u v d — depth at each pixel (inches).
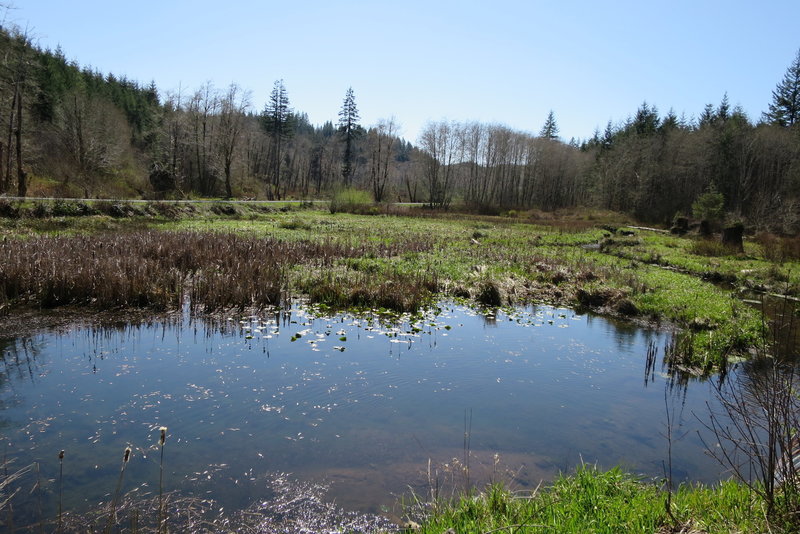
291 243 788.6
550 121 3816.4
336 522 160.2
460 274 644.7
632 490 171.5
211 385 275.1
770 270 738.2
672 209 2171.5
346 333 390.6
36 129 1854.1
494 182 3149.6
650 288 610.2
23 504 164.4
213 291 456.4
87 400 250.8
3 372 288.5
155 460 195.9
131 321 404.5
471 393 280.4
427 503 169.5
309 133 5969.5
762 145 2069.4
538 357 357.1
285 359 322.3
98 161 1879.9
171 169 2100.1
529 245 1069.1
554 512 150.5
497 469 197.6
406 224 1492.4
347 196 1994.3
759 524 133.5
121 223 956.0
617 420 253.8
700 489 173.0
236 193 2450.8
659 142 2472.9
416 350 355.3
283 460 199.3
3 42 1240.8
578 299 575.5
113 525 154.4
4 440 207.8
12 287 440.8
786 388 152.3
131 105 3058.6
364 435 223.1
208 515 162.4
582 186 3307.1
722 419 255.9
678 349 366.3
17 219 849.5
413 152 3043.8
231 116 2192.4
